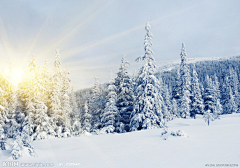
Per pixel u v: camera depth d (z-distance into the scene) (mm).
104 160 6988
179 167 5598
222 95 61344
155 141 10133
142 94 21766
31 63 24469
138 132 15477
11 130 23188
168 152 7449
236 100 56281
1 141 11000
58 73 28000
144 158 6867
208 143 8523
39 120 22984
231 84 59031
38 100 23812
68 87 31219
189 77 42656
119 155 7609
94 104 36344
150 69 22516
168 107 45156
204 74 114312
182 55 43656
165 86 48812
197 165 5660
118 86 27344
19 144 8633
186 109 38750
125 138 12406
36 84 23906
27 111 23141
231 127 12922
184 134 10641
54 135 24125
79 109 37594
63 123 27141
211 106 44531
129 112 25750
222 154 6621
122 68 27219
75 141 12914
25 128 21703
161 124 20906
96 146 10109
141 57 23328
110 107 24734
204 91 51406
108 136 14375
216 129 12453
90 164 6574
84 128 33156
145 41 23188
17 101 24984
